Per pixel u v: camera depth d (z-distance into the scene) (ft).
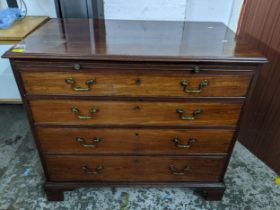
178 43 3.18
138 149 3.52
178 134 3.38
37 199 3.98
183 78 2.88
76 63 2.72
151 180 3.88
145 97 3.02
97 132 3.33
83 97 3.00
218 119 3.25
